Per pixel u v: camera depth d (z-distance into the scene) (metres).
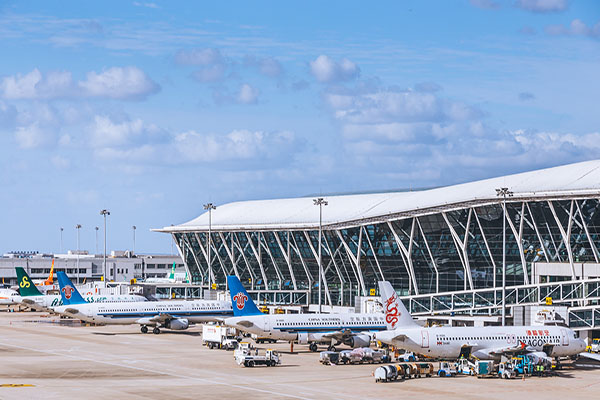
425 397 66.94
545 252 122.38
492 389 71.56
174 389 69.31
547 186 120.06
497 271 128.75
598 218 115.12
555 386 73.88
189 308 128.62
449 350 82.75
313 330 98.38
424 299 130.88
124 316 124.88
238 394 67.06
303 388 70.62
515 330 86.12
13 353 96.06
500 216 124.06
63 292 127.12
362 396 67.00
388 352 93.44
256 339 98.62
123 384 71.94
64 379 74.81
